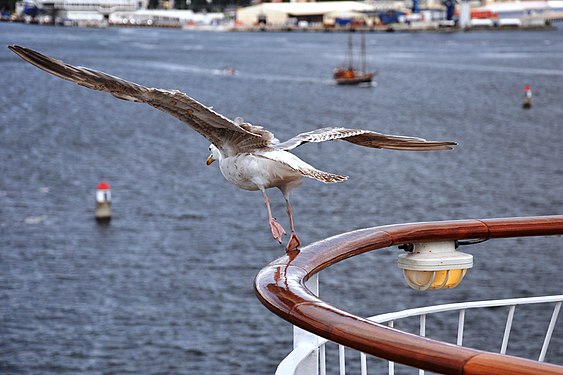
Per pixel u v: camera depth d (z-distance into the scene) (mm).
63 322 24812
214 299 26688
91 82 3537
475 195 43344
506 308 23688
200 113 3863
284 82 106375
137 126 70500
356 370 18984
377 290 26250
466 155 55438
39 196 43531
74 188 45750
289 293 3348
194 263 30938
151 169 51469
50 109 81125
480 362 2602
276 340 23125
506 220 4695
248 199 42062
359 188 44219
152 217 38906
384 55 153000
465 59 142125
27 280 28844
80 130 68000
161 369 21531
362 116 76812
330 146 58375
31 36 192750
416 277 4680
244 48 171750
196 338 23422
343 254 4117
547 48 172750
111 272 29891
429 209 40406
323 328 3035
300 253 4035
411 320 23312
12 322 24812
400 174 48500
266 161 4031
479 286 26312
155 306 26125
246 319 24719
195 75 112438
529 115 77562
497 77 111375
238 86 100812
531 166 51469
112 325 24562
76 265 30766
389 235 4406
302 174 3955
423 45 185250
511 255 29219
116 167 52125
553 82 104938
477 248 30000
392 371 4555
